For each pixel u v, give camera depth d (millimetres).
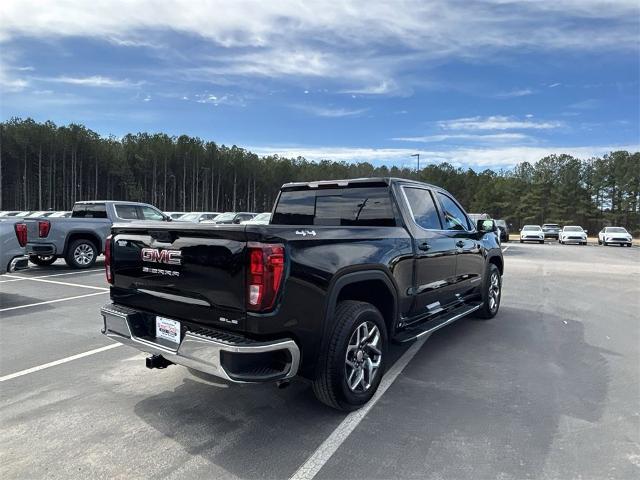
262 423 3354
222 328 3010
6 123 68938
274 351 2904
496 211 78312
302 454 2928
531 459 2867
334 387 3326
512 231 75562
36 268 12188
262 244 2846
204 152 91062
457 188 88438
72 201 71562
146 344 3377
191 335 3014
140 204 13273
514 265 15281
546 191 74750
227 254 2930
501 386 4074
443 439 3119
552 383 4148
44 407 3611
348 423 3359
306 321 3086
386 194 4504
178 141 88062
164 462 2826
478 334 5844
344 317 3400
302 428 3279
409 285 4293
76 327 6043
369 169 97625
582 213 72938
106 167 76750
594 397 3828
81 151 73625
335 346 3299
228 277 2922
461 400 3766
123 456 2891
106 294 8445
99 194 77750
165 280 3340
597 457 2889
